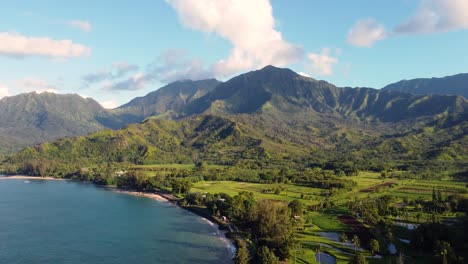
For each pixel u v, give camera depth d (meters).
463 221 173.12
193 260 148.25
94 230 191.62
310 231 176.12
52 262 146.00
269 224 153.75
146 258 150.25
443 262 123.88
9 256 152.38
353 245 154.25
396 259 134.38
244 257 132.88
